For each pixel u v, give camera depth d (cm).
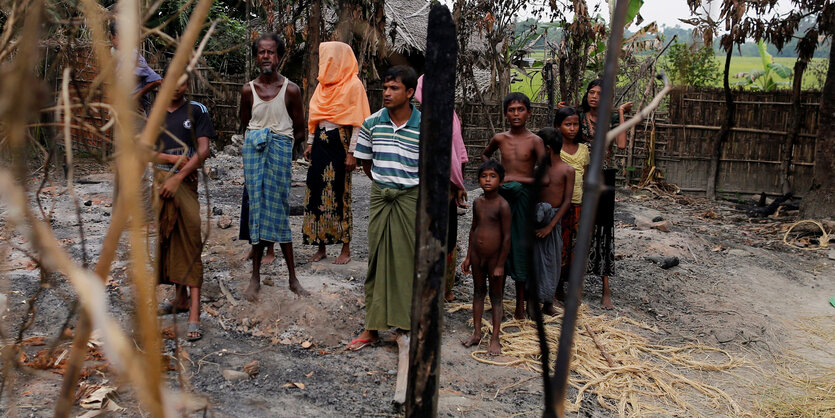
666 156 1145
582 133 497
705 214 950
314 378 344
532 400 345
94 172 851
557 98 1324
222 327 396
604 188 82
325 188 522
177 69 77
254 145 422
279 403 311
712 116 1114
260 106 431
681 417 347
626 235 736
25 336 347
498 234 396
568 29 1118
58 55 92
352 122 514
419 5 1569
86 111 93
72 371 87
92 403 281
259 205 421
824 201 869
